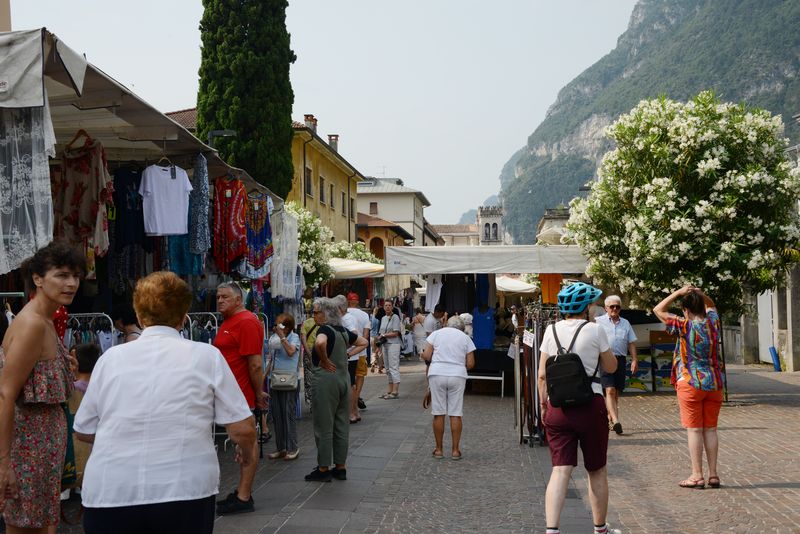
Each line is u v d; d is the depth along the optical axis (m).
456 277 20.09
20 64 5.55
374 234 67.75
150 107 7.58
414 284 57.66
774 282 15.80
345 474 8.70
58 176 7.73
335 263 27.11
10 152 5.71
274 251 14.12
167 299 3.70
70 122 8.18
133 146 9.34
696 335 8.09
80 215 7.61
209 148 9.52
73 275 4.52
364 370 13.65
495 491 8.10
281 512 7.18
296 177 40.38
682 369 8.20
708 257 15.55
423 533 6.50
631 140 16.80
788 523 6.61
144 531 3.41
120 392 3.48
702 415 8.13
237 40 28.11
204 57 28.48
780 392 17.44
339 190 50.62
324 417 8.54
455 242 178.38
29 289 4.57
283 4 29.05
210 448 3.60
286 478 8.75
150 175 8.80
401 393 18.72
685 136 15.80
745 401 15.75
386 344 17.64
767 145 15.97
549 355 6.14
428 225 104.69
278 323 9.96
